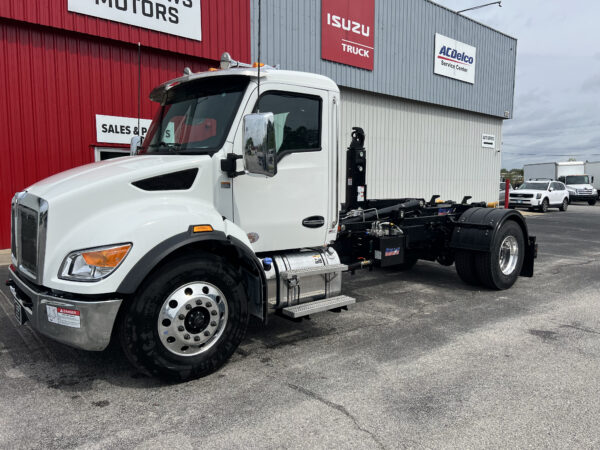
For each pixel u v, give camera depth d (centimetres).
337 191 465
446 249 705
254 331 478
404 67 1600
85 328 309
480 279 652
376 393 337
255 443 271
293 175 424
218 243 351
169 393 336
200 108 412
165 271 332
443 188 1894
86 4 884
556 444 272
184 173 361
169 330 338
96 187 327
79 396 330
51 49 874
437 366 387
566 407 317
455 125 1908
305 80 427
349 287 683
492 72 2025
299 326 495
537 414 307
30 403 319
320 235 453
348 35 1393
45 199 321
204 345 359
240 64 452
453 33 1789
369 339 454
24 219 350
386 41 1520
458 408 315
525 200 2559
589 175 3803
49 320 320
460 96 1869
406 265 809
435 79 1736
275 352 419
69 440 273
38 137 874
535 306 577
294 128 424
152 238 323
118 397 329
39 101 870
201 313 351
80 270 312
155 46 988
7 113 838
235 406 316
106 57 941
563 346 435
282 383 353
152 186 348
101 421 296
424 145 1772
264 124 326
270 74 402
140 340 326
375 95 1550
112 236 314
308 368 382
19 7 814
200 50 1063
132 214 331
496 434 283
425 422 296
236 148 385
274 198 413
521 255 675
